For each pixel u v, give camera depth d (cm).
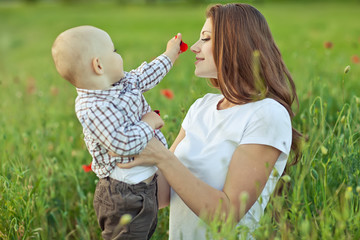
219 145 155
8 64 975
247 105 154
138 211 154
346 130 195
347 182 166
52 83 575
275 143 145
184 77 511
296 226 137
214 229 121
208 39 163
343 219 125
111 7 3189
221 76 157
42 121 331
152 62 172
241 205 133
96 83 151
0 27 1928
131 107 151
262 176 145
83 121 146
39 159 268
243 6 161
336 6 2288
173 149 180
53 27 1703
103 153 152
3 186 191
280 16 1691
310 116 205
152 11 2667
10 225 179
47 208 237
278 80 160
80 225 224
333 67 432
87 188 254
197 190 144
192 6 3042
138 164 147
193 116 175
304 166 138
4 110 422
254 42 156
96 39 150
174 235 167
